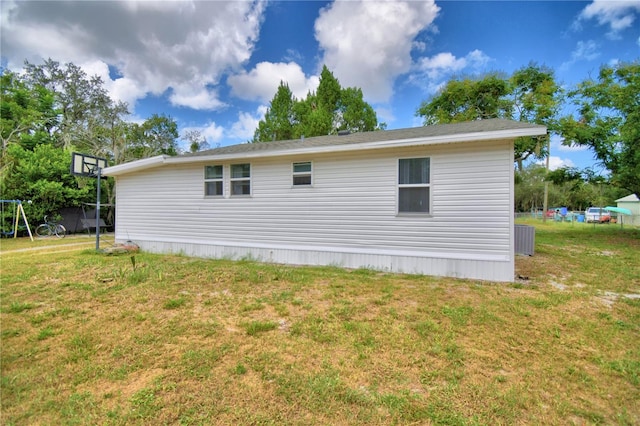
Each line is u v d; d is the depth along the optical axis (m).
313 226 6.97
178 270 6.14
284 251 7.24
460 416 2.00
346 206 6.65
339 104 23.34
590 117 13.34
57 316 3.69
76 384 2.34
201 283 5.18
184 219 8.45
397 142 5.81
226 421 1.94
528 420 1.98
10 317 3.65
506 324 3.50
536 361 2.72
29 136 16.39
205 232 8.17
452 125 7.49
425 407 2.08
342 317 3.69
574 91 13.88
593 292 4.77
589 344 3.05
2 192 12.48
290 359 2.71
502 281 5.40
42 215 13.36
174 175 8.55
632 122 11.55
